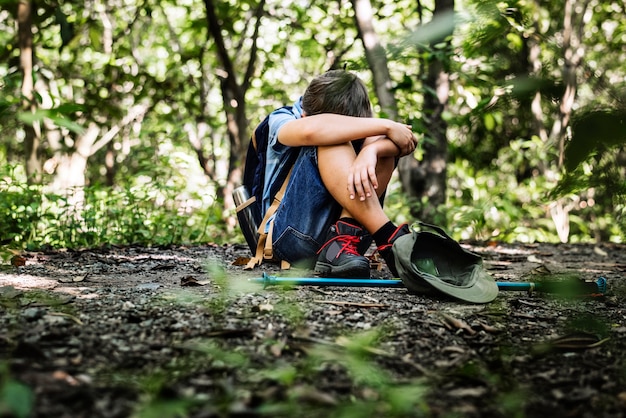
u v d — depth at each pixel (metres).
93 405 1.16
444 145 6.47
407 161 6.61
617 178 0.75
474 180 7.44
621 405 1.27
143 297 2.15
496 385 1.36
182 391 1.25
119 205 5.11
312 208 2.76
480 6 0.76
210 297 2.15
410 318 1.95
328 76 2.81
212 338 1.62
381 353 1.51
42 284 2.49
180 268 3.07
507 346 1.65
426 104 6.27
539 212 7.66
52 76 7.09
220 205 6.73
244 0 8.34
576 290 1.36
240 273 2.83
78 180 8.52
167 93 8.17
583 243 5.34
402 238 2.41
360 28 5.84
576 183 0.77
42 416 1.10
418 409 1.22
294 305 1.94
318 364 1.42
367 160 2.57
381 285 2.44
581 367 1.51
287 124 2.75
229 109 7.71
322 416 1.16
